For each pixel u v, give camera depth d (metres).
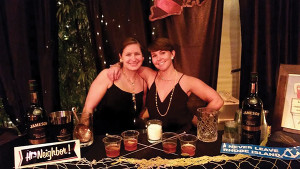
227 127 1.17
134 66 1.72
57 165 1.02
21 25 2.17
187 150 1.07
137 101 1.87
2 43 2.21
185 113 1.85
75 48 2.36
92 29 2.23
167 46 1.72
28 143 1.22
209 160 1.02
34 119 1.10
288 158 1.03
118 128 1.98
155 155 1.08
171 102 1.80
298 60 2.23
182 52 2.25
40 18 2.14
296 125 1.20
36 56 2.27
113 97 1.84
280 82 1.25
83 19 2.29
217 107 1.79
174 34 2.23
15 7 2.12
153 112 1.84
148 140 1.22
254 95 1.14
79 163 1.03
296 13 2.17
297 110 1.20
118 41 2.25
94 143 1.22
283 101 1.23
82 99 2.42
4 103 2.36
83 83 2.41
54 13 2.15
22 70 2.25
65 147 1.08
